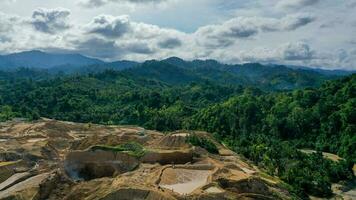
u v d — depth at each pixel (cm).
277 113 19675
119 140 13288
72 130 18275
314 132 17925
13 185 10431
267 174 11981
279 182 11012
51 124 18162
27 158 12862
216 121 19625
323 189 11388
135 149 11456
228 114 19738
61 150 14325
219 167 9675
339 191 12019
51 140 14825
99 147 11212
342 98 18975
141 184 8156
